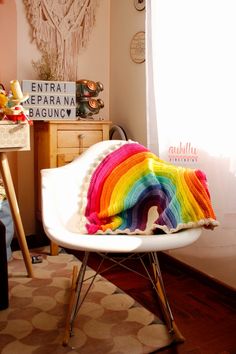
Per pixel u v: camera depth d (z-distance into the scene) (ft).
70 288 6.00
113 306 5.43
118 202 4.81
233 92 5.06
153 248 3.79
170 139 6.12
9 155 7.96
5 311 5.25
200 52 5.47
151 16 6.37
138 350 4.39
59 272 6.65
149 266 7.00
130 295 5.86
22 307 5.37
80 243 3.85
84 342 4.52
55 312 5.25
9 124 5.76
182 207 4.25
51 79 7.61
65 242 3.92
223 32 5.09
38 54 7.90
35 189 8.24
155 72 6.35
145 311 5.31
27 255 6.38
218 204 5.45
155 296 5.84
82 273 4.88
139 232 4.44
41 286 6.07
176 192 4.46
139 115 7.74
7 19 7.51
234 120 5.10
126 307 5.41
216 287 6.09
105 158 5.33
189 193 4.33
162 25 6.12
